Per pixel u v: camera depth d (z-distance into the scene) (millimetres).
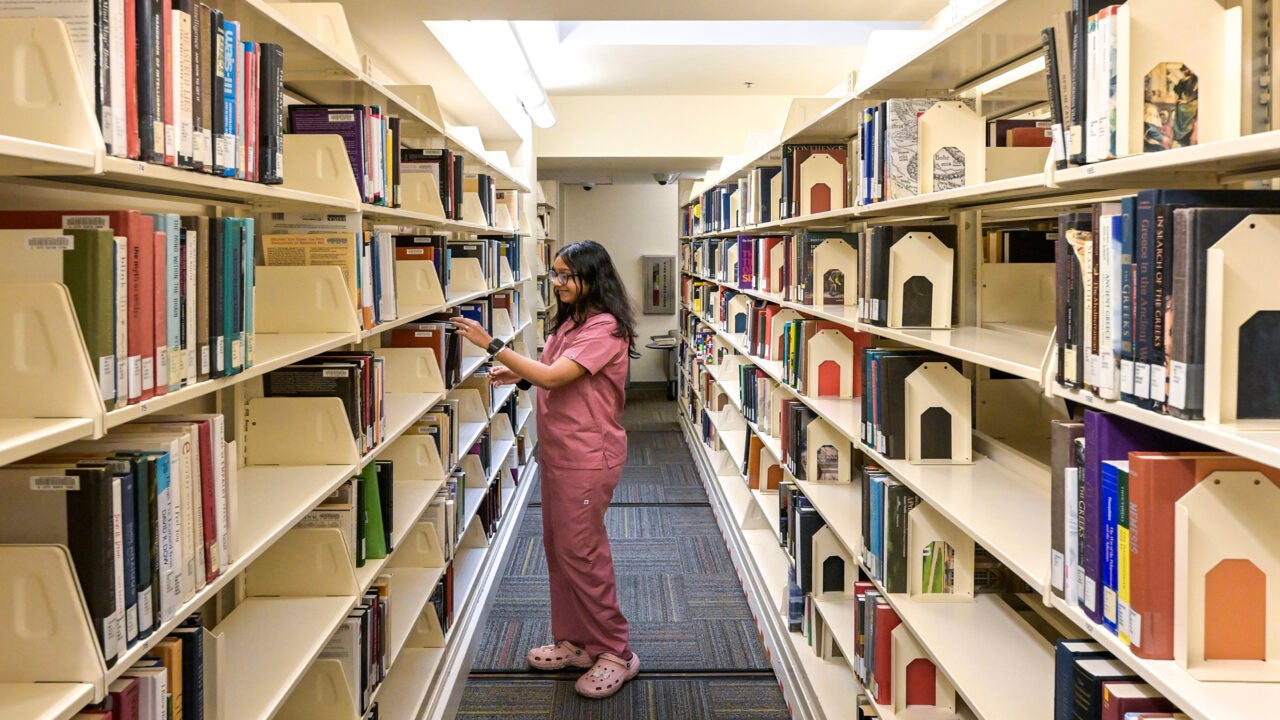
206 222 1297
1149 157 1044
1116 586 1138
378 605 2219
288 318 2047
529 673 3273
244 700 1514
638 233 10836
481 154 3959
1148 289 1049
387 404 2822
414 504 2693
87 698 970
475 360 3951
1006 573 2139
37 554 975
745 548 4070
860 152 2463
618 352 2943
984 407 2400
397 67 3803
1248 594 1067
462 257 4094
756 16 3355
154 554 1128
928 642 1838
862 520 2312
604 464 2971
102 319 1018
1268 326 969
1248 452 861
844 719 2449
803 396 3123
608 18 3281
